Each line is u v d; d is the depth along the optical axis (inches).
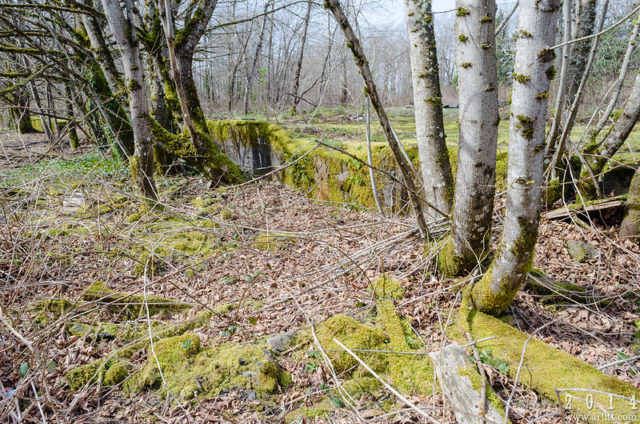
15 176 294.0
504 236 128.6
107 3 246.2
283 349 132.4
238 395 115.1
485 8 127.2
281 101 635.5
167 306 167.3
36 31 312.5
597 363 126.4
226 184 350.9
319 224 256.5
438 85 175.3
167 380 120.6
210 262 209.6
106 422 108.5
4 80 368.5
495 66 133.5
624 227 189.5
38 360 123.3
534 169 115.0
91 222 251.0
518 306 152.9
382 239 211.0
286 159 335.9
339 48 247.8
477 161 140.3
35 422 106.6
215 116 580.1
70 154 504.4
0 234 201.2
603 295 159.2
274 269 198.2
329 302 162.6
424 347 131.2
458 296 152.4
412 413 107.3
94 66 395.5
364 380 120.0
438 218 184.5
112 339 143.9
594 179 200.2
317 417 108.1
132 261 205.5
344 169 286.4
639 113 194.7
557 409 106.6
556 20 103.4
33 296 162.7
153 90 435.5
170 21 245.9
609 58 360.2
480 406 99.2
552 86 309.4
